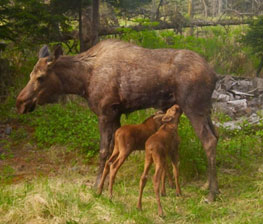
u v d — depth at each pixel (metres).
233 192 5.82
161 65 5.68
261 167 6.70
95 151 7.60
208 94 5.60
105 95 5.90
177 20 14.66
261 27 12.47
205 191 5.88
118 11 13.80
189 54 5.68
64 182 6.28
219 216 5.05
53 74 6.05
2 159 7.35
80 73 6.05
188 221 4.95
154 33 11.91
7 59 10.44
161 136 5.27
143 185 5.17
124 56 5.86
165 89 5.69
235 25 17.06
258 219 4.81
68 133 8.20
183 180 6.31
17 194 5.20
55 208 4.79
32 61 10.73
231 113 9.65
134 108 5.95
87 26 11.49
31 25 9.55
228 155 7.14
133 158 6.84
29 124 8.77
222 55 13.87
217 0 21.28
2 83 9.94
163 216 4.99
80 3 10.48
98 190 5.64
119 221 4.75
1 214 4.77
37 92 6.05
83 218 4.71
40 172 6.85
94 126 8.45
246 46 13.27
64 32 11.54
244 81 11.03
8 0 9.12
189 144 6.61
